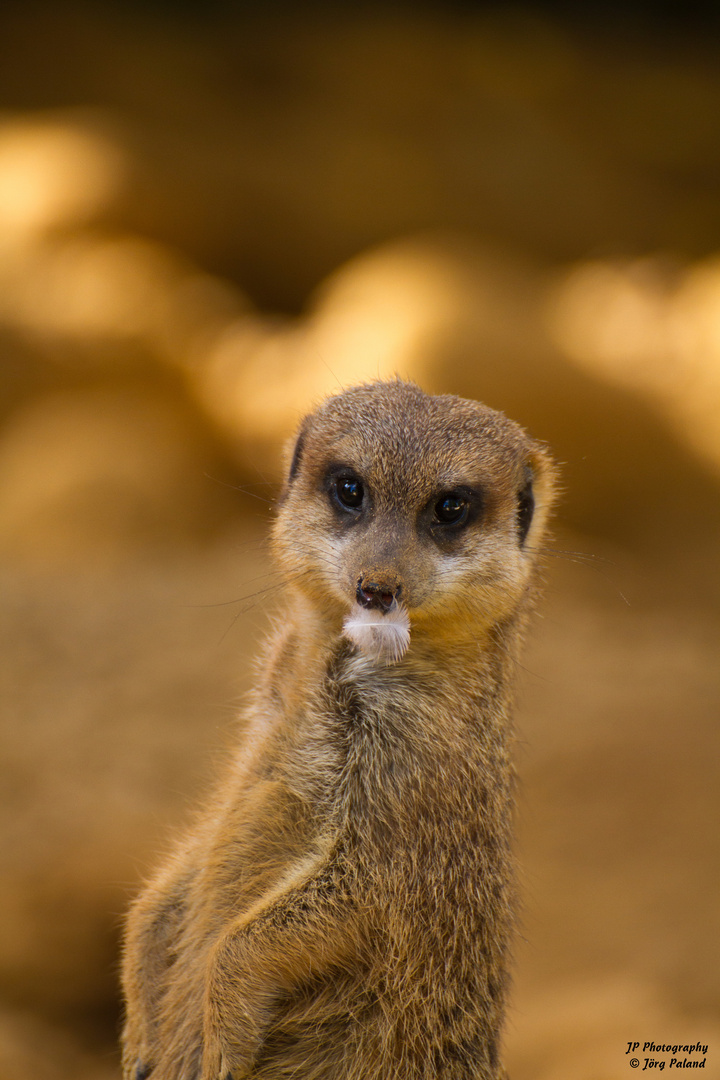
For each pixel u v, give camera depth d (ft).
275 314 97.86
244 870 13.91
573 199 107.96
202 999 14.02
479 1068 14.46
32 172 91.25
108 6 120.78
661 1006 27.43
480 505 14.75
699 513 69.15
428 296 75.10
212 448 75.92
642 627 49.65
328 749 14.08
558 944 30.63
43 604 44.70
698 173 115.14
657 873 32.78
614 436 70.28
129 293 82.58
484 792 14.49
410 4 132.26
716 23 136.36
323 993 13.60
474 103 117.08
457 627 14.39
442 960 13.94
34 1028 29.86
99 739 36.04
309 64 119.24
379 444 14.57
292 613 15.90
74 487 66.49
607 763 36.70
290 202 100.07
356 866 13.37
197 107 110.22
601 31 134.51
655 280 87.97
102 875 31.73
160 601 45.16
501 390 69.31
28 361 77.15
